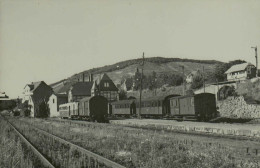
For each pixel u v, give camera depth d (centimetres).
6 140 2042
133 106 5591
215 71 7519
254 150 1488
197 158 1298
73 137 2453
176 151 1521
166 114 4431
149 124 3428
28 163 1284
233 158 1306
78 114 5397
